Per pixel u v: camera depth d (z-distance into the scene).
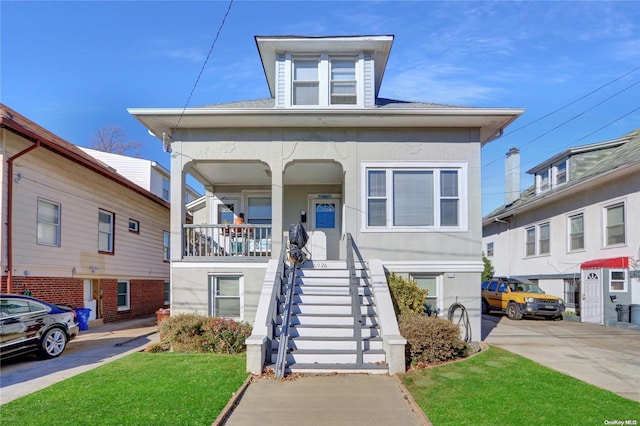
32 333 9.31
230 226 12.12
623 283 15.99
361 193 11.95
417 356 8.77
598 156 20.23
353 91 12.63
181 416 5.79
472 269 11.78
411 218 11.95
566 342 11.71
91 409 6.04
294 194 15.54
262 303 9.71
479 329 11.59
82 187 15.06
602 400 6.53
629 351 10.46
